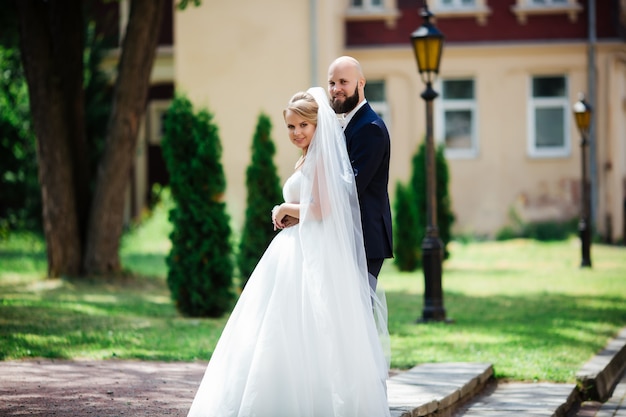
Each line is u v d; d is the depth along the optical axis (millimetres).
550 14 30828
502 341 12125
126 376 9016
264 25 28406
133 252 24875
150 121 31688
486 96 30938
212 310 14109
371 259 6781
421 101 30797
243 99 28547
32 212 27344
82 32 18344
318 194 6633
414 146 30797
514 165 30922
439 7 31094
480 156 30953
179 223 14102
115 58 30953
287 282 6555
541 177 30766
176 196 14180
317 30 28203
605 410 9375
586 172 22172
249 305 6613
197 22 28656
